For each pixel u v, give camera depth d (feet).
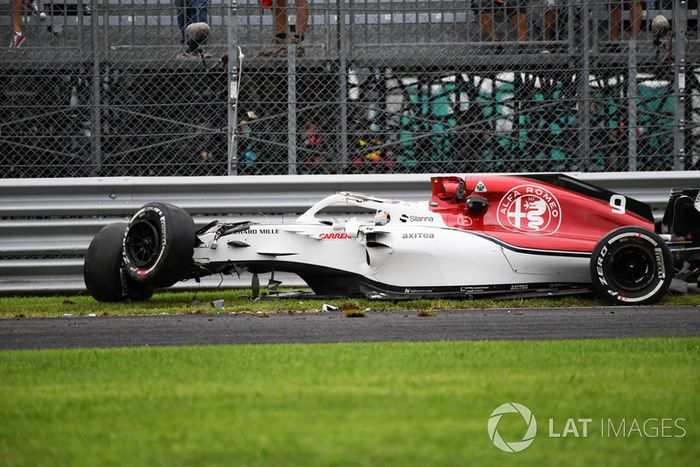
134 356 65.31
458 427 43.83
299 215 128.98
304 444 40.96
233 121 128.57
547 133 130.41
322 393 51.11
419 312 92.27
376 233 102.73
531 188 106.22
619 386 53.21
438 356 63.98
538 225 105.70
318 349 67.72
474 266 102.53
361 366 59.98
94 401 50.26
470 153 130.82
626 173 128.06
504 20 129.29
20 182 125.29
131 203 126.93
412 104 131.03
